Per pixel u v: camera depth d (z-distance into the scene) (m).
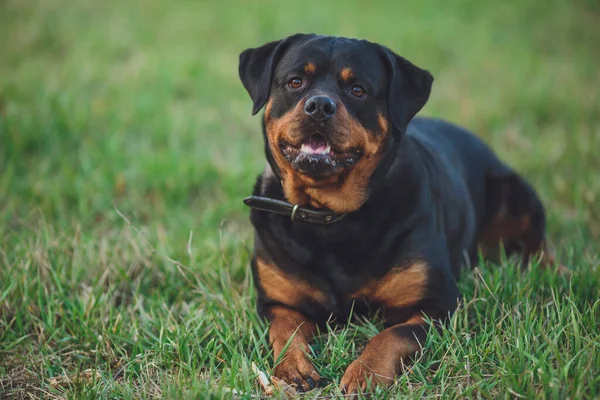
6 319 3.63
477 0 12.31
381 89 3.43
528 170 5.77
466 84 8.14
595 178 5.48
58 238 4.17
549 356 2.95
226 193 5.27
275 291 3.49
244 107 7.18
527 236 4.50
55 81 7.37
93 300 3.66
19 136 5.79
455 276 3.94
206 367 3.19
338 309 3.44
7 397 3.09
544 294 3.62
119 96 7.22
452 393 2.75
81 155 5.69
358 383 2.87
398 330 3.13
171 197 5.25
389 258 3.36
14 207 4.89
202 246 4.31
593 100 7.46
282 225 3.45
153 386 3.04
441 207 3.74
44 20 9.98
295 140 3.25
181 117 6.77
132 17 10.56
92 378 3.11
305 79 3.38
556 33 10.36
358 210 3.36
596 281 3.58
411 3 12.06
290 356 3.07
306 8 11.27
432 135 4.33
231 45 9.42
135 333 3.42
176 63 8.28
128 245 4.23
